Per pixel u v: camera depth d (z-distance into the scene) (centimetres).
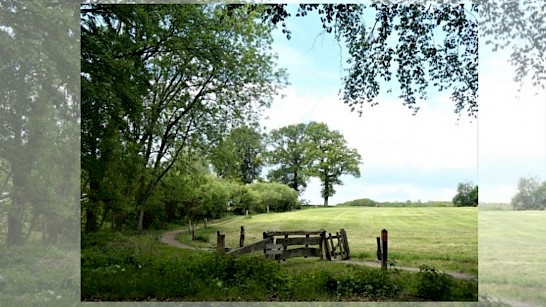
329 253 1597
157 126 2180
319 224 3319
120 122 1515
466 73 1471
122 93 1468
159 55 2239
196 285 888
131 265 1097
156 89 2316
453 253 1753
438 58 1469
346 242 1670
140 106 1554
